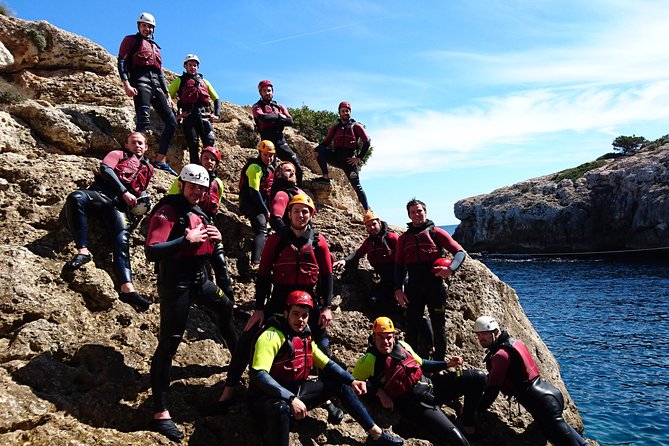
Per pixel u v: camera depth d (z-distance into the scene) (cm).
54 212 701
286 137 1322
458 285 872
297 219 573
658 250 6088
